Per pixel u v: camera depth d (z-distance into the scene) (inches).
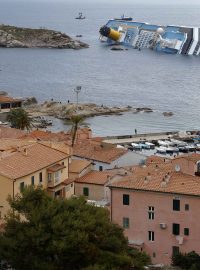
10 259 3095.5
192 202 4281.5
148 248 4407.0
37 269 3006.9
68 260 3026.6
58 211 3228.3
